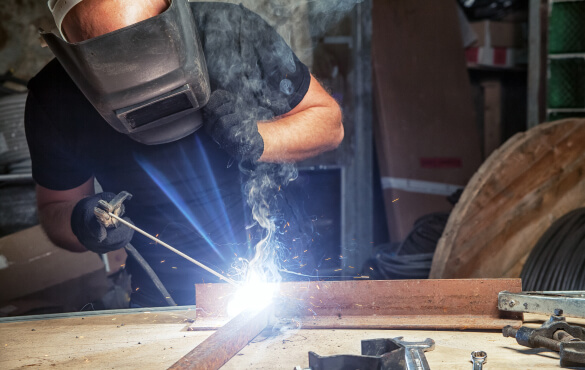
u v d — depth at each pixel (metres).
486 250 2.44
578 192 2.62
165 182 1.56
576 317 1.08
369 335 1.12
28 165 3.29
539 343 0.97
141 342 1.13
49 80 1.56
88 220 1.36
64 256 3.33
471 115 4.20
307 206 3.80
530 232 2.54
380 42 4.05
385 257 3.20
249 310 1.14
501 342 1.06
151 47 1.08
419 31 4.16
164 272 1.65
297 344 1.08
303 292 1.22
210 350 0.92
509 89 4.54
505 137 4.56
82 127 1.55
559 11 3.68
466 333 1.12
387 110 4.02
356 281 1.21
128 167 1.56
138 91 1.13
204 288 1.23
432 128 4.09
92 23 1.11
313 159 3.79
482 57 4.37
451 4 4.25
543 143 2.47
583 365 0.92
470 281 1.17
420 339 1.08
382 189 4.07
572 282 2.15
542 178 2.51
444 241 2.35
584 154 2.58
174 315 1.33
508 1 4.36
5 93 3.29
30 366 1.02
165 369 0.98
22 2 3.32
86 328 1.24
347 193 3.87
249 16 1.55
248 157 1.41
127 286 3.42
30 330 1.24
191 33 1.15
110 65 1.09
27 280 3.25
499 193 2.42
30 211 3.39
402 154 4.01
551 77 3.76
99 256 3.40
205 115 1.34
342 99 3.80
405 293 1.19
